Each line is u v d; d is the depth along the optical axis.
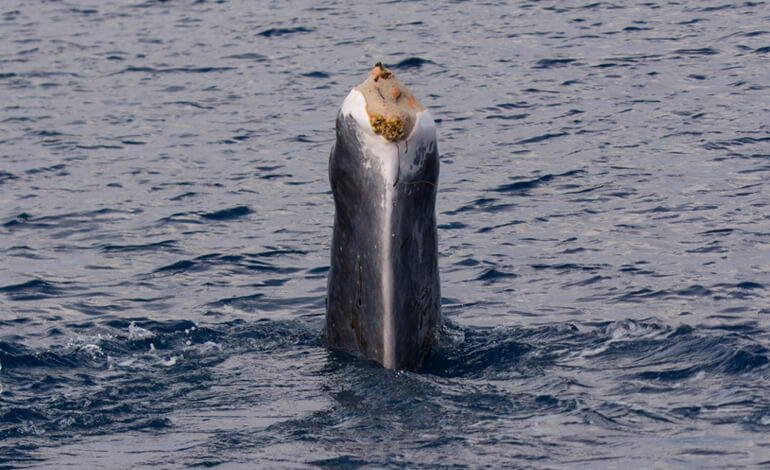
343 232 31.27
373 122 29.39
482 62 113.38
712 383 31.97
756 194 61.97
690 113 85.38
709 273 47.94
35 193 70.38
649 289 45.94
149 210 65.38
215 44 133.25
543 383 31.91
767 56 106.62
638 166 70.62
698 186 64.62
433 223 31.33
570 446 27.25
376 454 26.95
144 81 113.00
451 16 143.75
